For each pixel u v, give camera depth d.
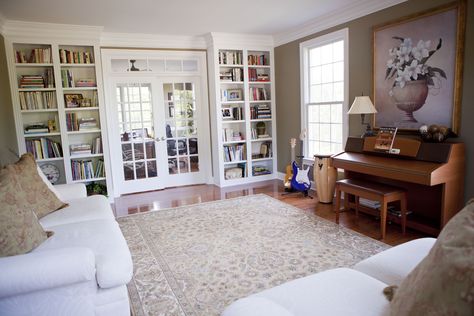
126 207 4.73
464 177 3.22
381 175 3.40
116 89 5.33
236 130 6.12
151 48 5.38
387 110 3.91
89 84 4.89
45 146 4.77
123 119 5.44
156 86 5.58
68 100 4.84
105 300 1.83
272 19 4.68
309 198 4.79
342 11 4.31
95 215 2.76
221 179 5.78
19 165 2.78
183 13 4.22
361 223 3.72
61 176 5.09
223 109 5.79
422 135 3.35
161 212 4.38
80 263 1.65
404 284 1.22
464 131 3.19
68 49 4.93
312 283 1.54
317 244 3.17
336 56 4.73
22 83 4.55
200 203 4.75
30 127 4.66
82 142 5.15
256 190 5.41
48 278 1.58
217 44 5.48
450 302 0.93
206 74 5.79
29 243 1.98
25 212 2.05
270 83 6.02
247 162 6.00
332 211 4.17
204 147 6.00
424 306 1.00
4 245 1.83
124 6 3.86
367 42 4.11
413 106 3.61
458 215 1.19
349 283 1.53
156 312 2.21
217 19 4.58
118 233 2.36
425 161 3.23
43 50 4.60
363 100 3.80
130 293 2.45
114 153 5.38
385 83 3.90
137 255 3.08
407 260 1.69
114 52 5.16
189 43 5.61
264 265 2.80
